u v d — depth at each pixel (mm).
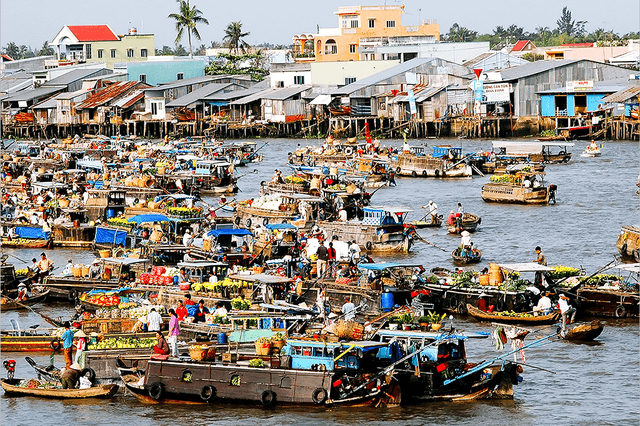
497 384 78562
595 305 102375
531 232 154625
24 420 75062
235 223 156875
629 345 92125
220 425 72812
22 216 158500
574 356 89250
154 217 138250
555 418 73875
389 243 140500
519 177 191750
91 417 75500
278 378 75500
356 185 187500
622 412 74938
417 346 77562
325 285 105938
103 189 177000
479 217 160875
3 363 89375
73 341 87250
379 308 100438
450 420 73312
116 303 100562
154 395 78188
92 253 144750
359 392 75312
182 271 107438
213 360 79062
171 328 83750
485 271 109375
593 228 156125
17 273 116812
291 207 153750
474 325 99250
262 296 99312
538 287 103312
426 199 194750
